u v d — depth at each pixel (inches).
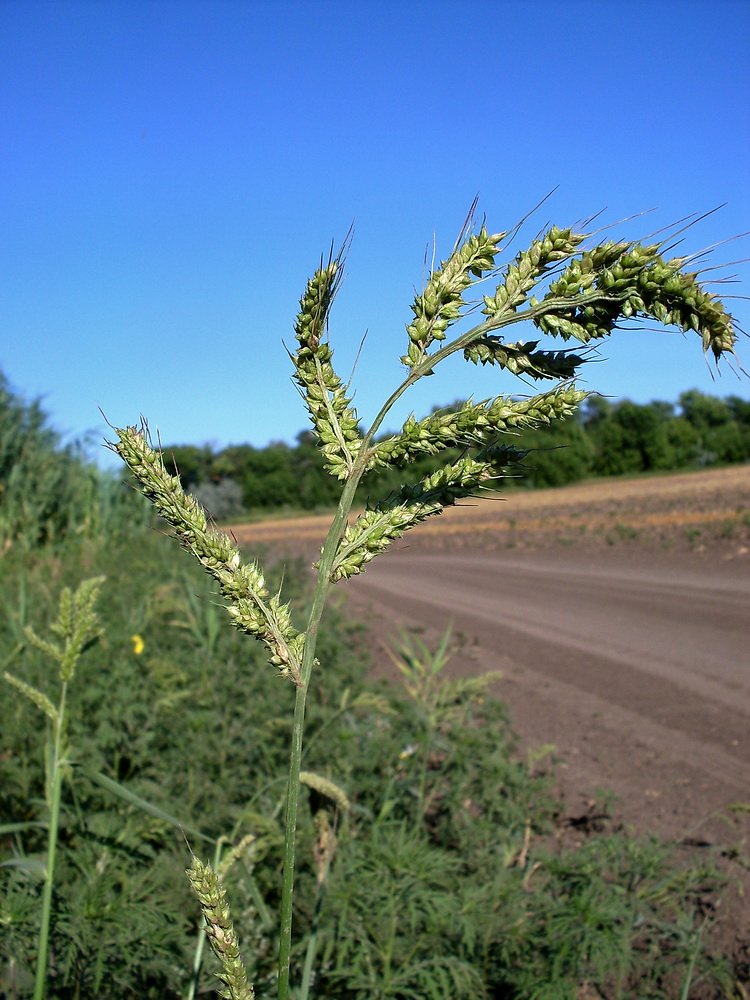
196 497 55.2
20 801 153.6
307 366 52.7
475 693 225.5
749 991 125.3
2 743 173.0
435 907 119.1
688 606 458.3
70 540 560.7
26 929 94.5
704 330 43.6
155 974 101.9
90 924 97.8
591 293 45.4
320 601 53.2
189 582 351.3
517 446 51.1
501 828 164.9
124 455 53.7
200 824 144.7
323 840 115.1
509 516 1418.6
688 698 287.3
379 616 494.0
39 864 87.4
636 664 340.5
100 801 151.0
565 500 1663.4
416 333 49.9
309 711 211.3
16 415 581.0
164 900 111.2
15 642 229.1
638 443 2512.3
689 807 197.0
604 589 551.8
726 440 2514.8
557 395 46.6
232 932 53.1
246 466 2738.7
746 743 237.8
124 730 180.5
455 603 541.6
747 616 415.5
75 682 199.9
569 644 388.2
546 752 194.4
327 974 107.5
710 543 719.1
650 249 44.1
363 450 52.1
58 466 585.9
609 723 266.7
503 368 48.9
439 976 105.7
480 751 191.8
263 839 129.6
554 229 47.1
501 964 119.0
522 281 47.8
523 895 124.7
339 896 116.7
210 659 248.4
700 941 123.3
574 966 111.7
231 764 179.6
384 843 135.3
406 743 196.2
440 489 52.2
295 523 2044.8
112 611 312.5
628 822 190.5
